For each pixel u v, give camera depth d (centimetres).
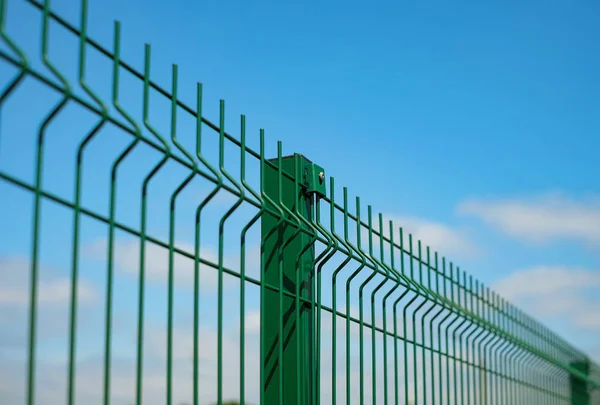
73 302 216
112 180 238
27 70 205
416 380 420
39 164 211
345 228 380
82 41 231
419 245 443
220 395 276
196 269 273
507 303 595
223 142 296
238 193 298
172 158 261
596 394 832
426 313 441
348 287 376
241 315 300
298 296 353
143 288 244
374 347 390
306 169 384
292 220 371
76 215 221
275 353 357
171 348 253
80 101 223
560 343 767
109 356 227
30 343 200
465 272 504
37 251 206
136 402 236
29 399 198
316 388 359
